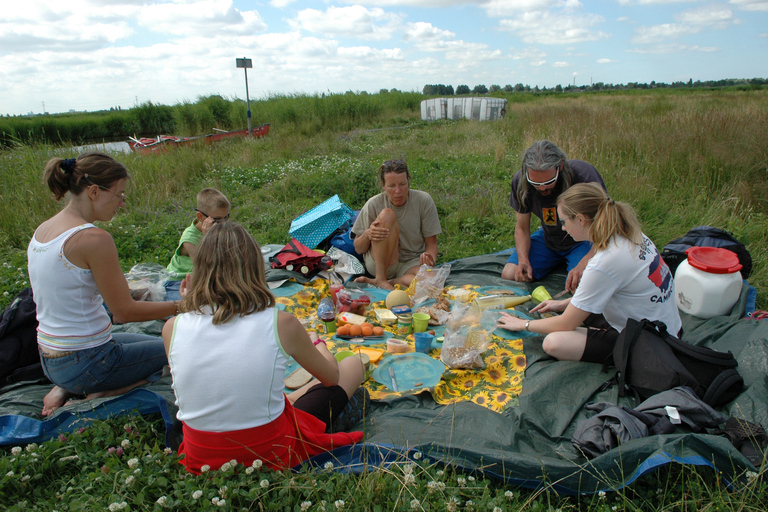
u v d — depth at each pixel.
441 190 7.64
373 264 4.63
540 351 3.12
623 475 1.97
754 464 1.97
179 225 6.44
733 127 7.39
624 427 2.12
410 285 4.15
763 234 4.88
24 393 2.77
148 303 2.62
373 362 3.05
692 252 3.53
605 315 2.96
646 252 2.75
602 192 2.84
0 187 6.89
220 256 1.94
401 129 17.11
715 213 5.36
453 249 5.48
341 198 7.63
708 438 1.97
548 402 2.61
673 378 2.39
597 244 2.77
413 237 4.65
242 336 1.92
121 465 2.12
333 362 2.53
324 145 12.77
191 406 1.94
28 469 2.14
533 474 2.06
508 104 25.08
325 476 2.07
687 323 3.39
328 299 3.68
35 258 2.39
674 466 2.10
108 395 2.69
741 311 3.29
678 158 6.79
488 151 10.37
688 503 1.88
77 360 2.48
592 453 2.15
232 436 1.95
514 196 4.39
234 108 18.06
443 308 3.70
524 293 4.15
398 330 3.51
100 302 2.57
